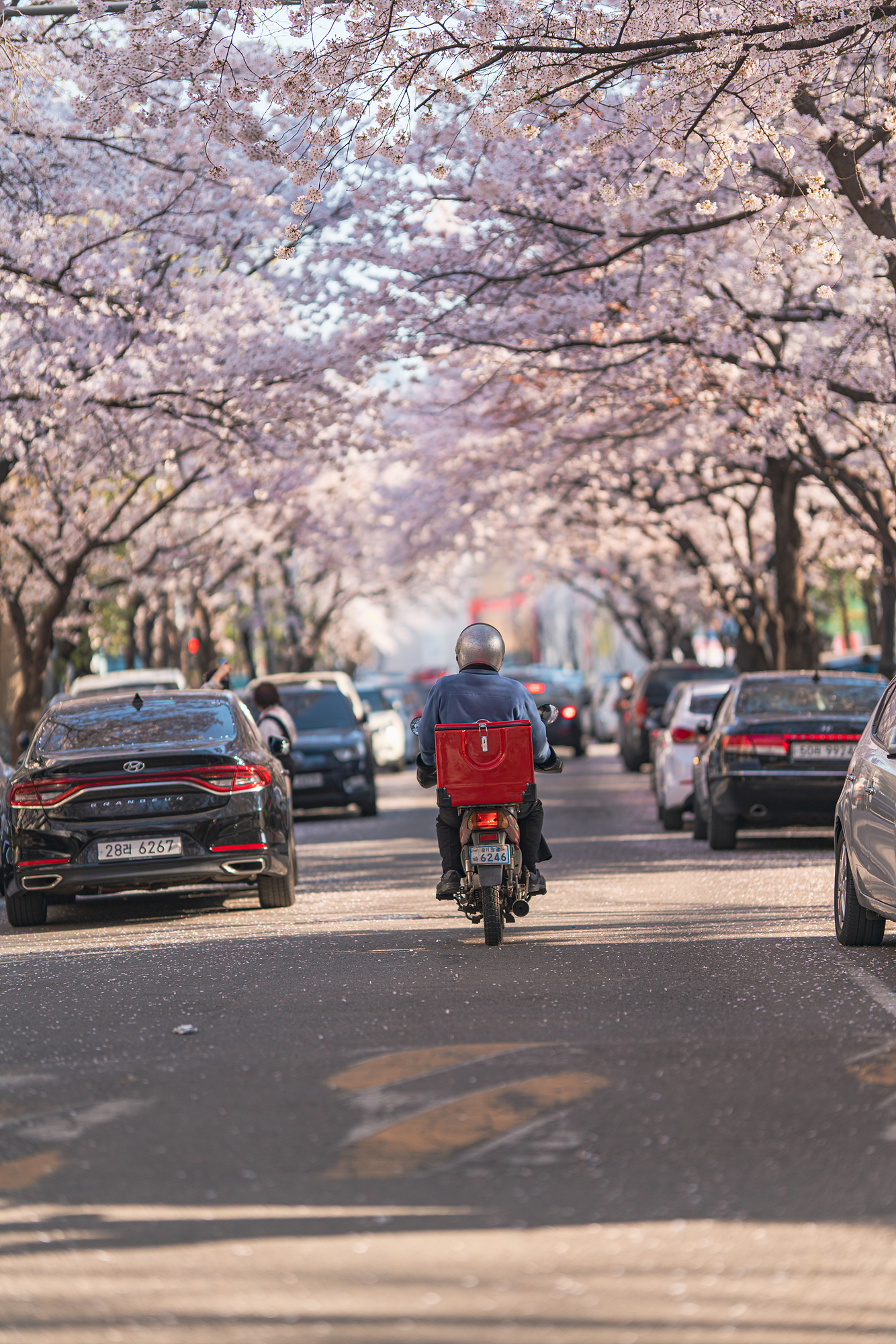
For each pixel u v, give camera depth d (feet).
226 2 54.44
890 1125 23.70
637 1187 21.02
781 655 123.54
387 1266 18.26
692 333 91.30
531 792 44.55
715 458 130.00
